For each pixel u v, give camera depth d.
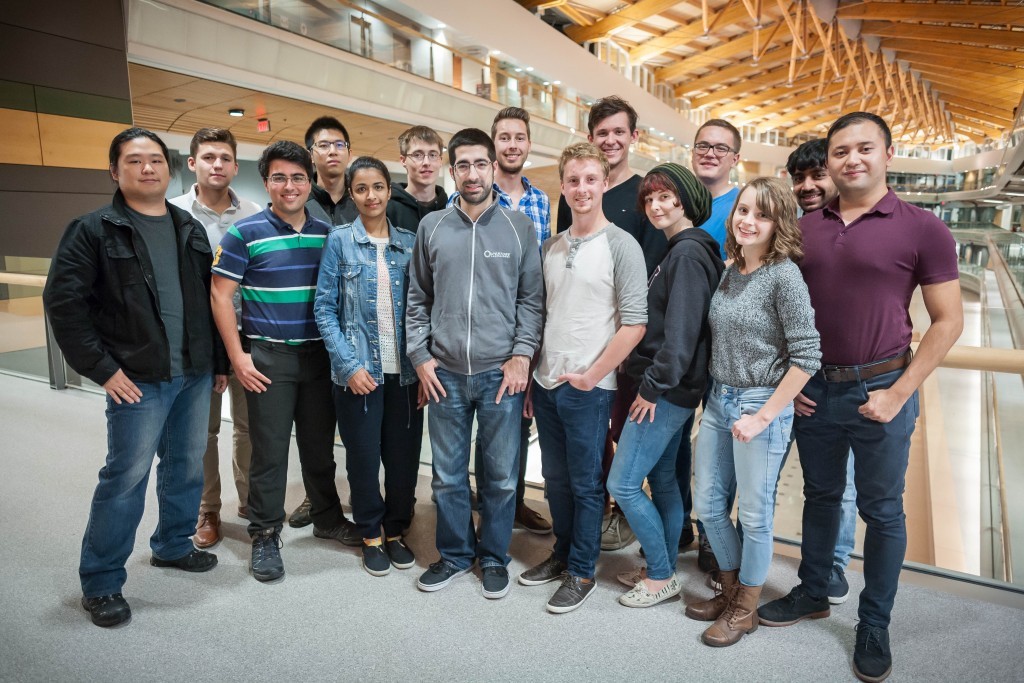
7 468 3.15
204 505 2.48
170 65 6.04
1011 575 2.26
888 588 1.72
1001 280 8.39
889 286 1.65
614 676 1.70
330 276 2.19
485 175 1.99
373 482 2.28
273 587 2.15
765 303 1.71
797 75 21.41
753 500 1.78
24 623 1.91
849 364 1.71
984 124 33.94
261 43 6.49
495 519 2.14
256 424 2.23
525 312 2.09
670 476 2.05
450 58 9.62
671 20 16.27
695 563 2.34
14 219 5.22
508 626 1.93
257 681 1.67
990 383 4.79
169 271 1.99
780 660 1.77
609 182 2.53
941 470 4.73
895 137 39.38
